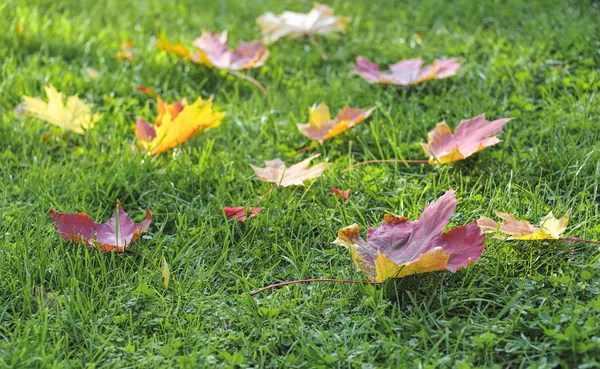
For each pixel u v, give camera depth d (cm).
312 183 185
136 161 192
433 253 160
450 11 240
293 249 175
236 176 191
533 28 226
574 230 173
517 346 157
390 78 213
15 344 159
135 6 253
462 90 211
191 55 221
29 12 247
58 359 157
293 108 211
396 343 158
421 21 238
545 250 170
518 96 204
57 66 222
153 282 170
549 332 156
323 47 234
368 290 163
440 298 162
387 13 243
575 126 193
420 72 214
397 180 188
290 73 226
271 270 172
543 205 178
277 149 199
